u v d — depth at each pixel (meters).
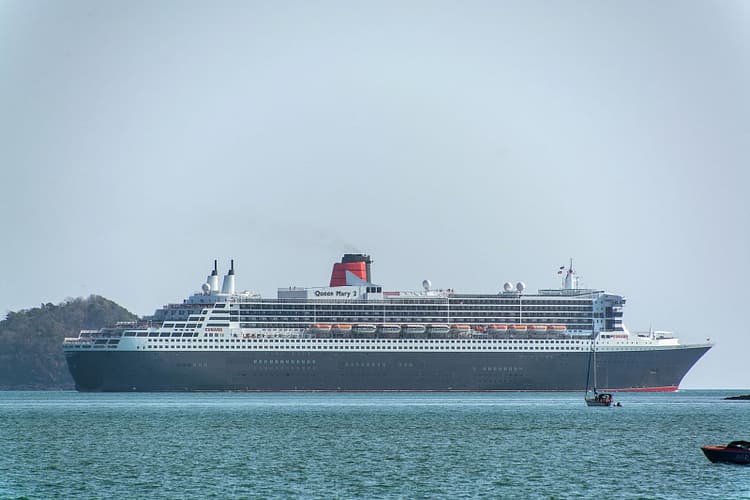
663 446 178.12
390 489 135.12
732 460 156.12
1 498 129.00
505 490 134.88
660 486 137.88
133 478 142.38
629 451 171.00
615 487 137.12
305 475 144.88
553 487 136.88
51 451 169.00
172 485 137.25
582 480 142.12
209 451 168.62
